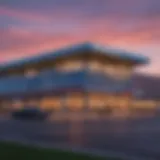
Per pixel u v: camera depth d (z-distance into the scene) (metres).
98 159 19.89
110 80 81.12
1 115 63.47
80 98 78.06
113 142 28.25
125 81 84.25
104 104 78.69
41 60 83.31
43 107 84.31
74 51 76.06
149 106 85.94
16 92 93.44
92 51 74.62
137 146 25.81
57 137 31.28
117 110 77.12
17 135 32.78
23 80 92.69
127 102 84.06
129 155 21.77
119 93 82.50
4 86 96.69
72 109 76.56
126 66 85.06
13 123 45.97
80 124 44.59
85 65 78.19
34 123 46.06
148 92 95.06
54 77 83.62
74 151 22.69
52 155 20.70
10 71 95.25
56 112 65.56
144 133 34.38
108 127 40.62
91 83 77.00
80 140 29.44
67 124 44.56
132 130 37.06
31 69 91.31
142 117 57.06
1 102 96.31
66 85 79.56
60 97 80.94
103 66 80.81
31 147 23.81
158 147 25.33
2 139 28.88
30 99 89.94
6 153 21.03
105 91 79.56
